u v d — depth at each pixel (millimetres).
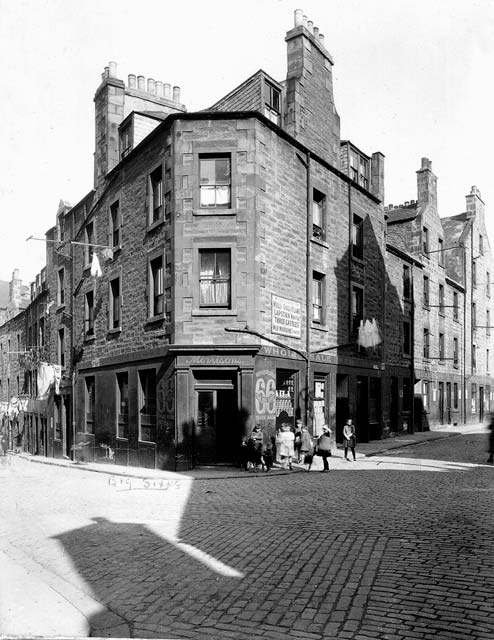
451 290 38719
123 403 21047
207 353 16922
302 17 21406
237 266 17297
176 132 17750
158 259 18828
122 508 11078
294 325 19328
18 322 40500
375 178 26594
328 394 21469
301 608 5562
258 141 17812
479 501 10617
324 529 8672
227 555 7422
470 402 41188
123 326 20906
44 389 28734
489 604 5516
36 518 10281
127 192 21094
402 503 10602
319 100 22234
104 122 23297
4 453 31734
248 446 16219
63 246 28328
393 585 6078
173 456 16953
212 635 5047
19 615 5555
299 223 19922
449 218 45000
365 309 24719
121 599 5984
